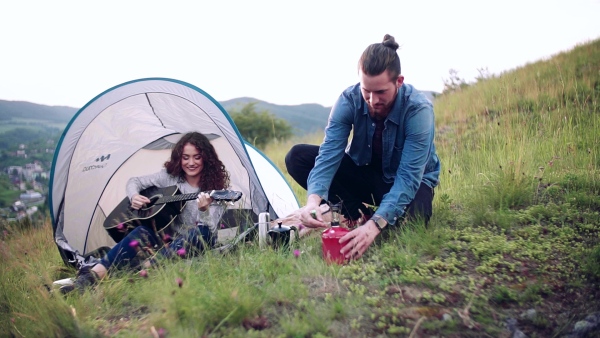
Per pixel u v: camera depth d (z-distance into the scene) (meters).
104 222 4.46
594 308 2.62
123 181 4.94
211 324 2.58
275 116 21.09
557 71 10.80
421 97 3.52
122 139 4.82
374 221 3.28
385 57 3.17
